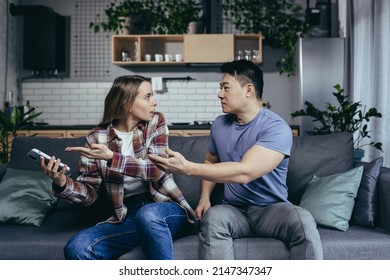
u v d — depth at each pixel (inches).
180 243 81.4
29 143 107.7
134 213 84.6
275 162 77.5
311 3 258.4
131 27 256.7
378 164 94.3
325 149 101.8
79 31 263.3
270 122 82.3
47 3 264.2
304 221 74.2
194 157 101.7
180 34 251.4
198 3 260.4
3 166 108.5
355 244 81.0
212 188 95.5
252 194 84.4
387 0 166.6
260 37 242.8
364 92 192.4
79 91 261.3
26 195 96.7
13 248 81.8
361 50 198.4
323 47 225.0
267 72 258.4
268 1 257.0
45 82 261.9
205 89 258.5
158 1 258.1
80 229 90.0
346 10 221.1
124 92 83.3
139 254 80.8
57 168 76.6
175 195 83.9
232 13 258.5
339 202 89.9
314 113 155.7
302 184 100.0
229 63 86.0
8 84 249.6
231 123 88.6
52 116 262.2
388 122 166.2
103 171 83.2
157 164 69.6
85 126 220.7
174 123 245.8
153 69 259.6
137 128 86.4
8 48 249.6
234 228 80.0
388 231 87.7
